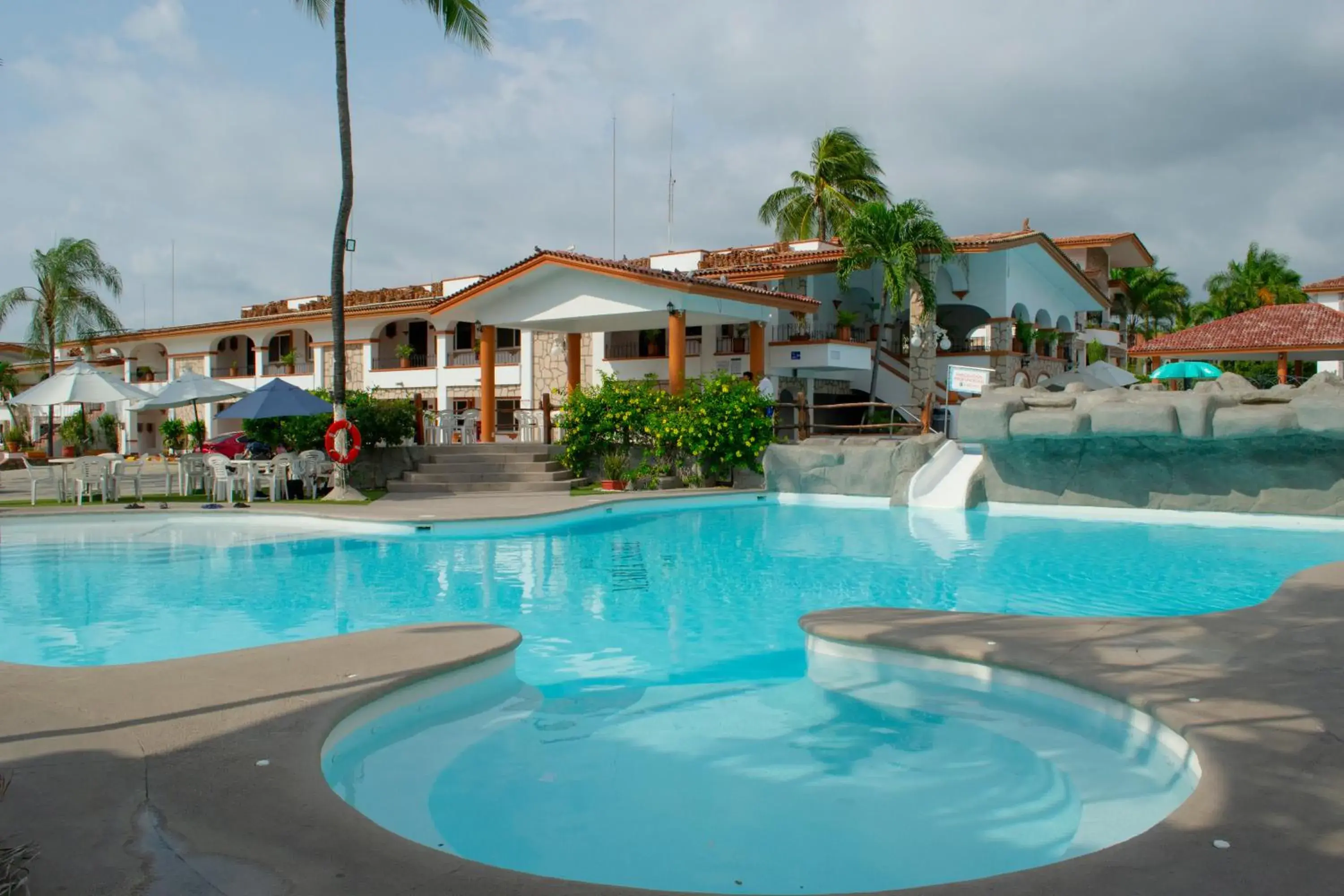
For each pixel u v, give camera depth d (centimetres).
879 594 1010
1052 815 438
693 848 408
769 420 2105
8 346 4497
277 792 397
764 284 2727
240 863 333
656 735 562
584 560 1245
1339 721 470
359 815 376
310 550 1335
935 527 1547
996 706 605
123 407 4116
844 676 689
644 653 770
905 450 1872
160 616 916
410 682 581
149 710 511
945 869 387
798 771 499
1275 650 616
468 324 3472
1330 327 2650
